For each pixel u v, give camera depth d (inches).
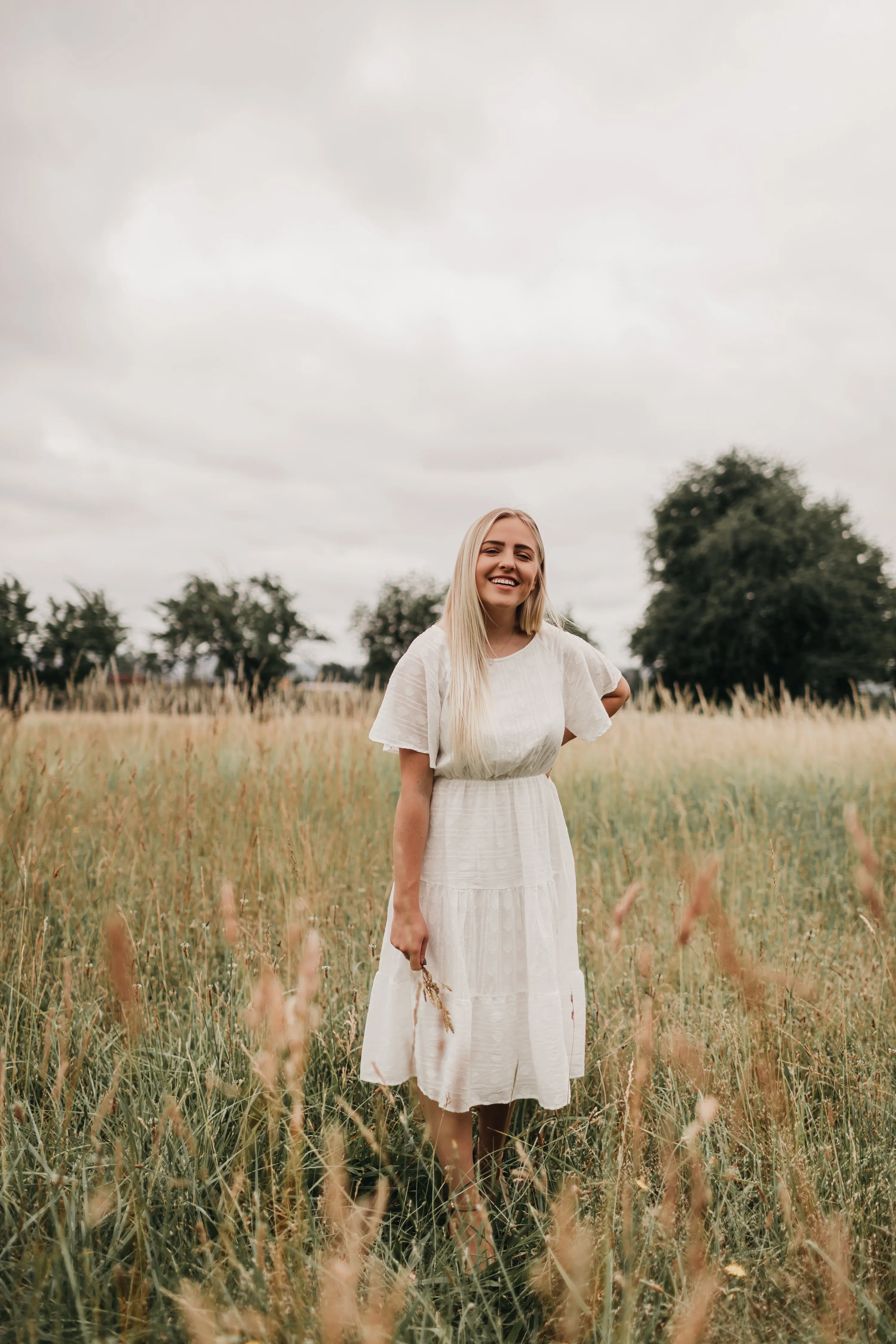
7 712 179.6
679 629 1393.9
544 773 74.3
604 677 81.7
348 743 209.5
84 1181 59.3
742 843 151.0
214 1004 94.7
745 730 272.8
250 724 232.8
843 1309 49.1
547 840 72.5
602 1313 50.5
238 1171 61.9
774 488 1462.8
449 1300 52.2
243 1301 49.4
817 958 103.0
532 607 74.5
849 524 1453.0
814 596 1286.9
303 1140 65.7
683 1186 64.0
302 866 122.0
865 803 188.5
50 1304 50.8
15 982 94.3
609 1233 47.6
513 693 71.1
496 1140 74.9
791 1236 55.3
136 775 159.8
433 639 71.7
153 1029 84.2
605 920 117.5
